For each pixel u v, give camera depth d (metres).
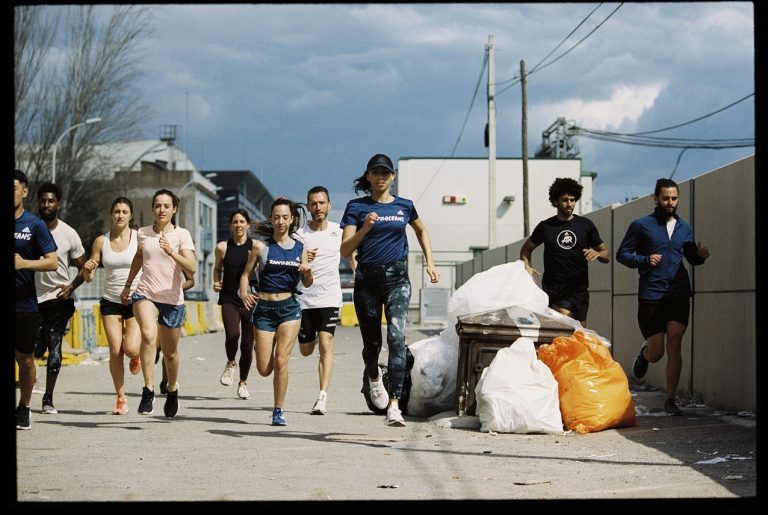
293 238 9.12
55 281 10.14
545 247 10.53
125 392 12.94
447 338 9.75
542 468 6.57
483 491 5.74
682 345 11.38
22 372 8.80
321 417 9.87
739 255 9.66
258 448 7.70
